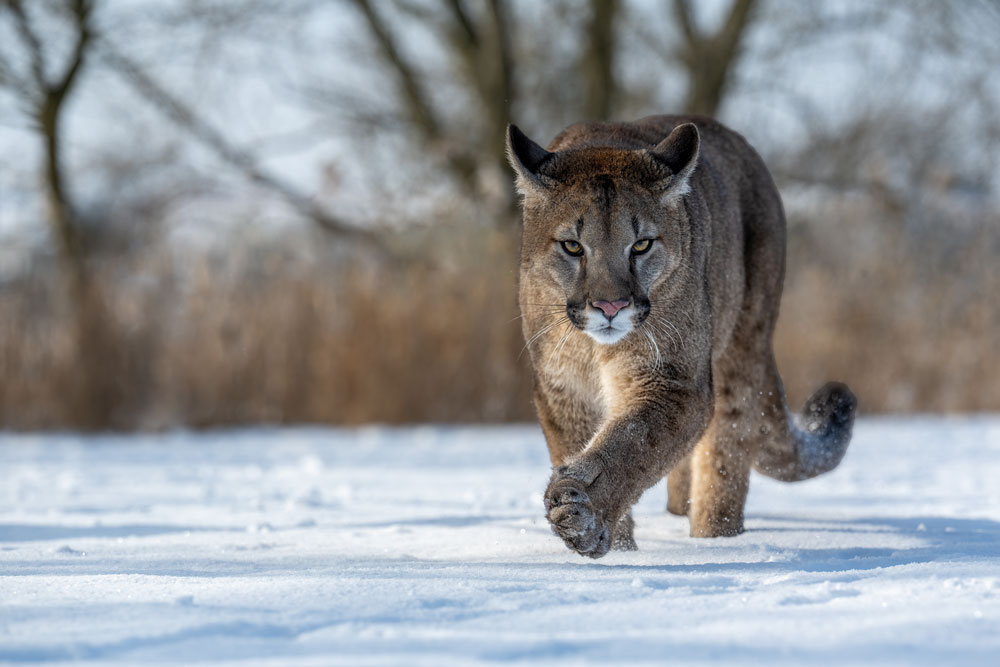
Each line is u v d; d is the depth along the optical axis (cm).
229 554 812
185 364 2536
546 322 879
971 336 2853
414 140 4016
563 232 852
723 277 950
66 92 3256
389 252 3281
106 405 2488
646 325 845
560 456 905
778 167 3878
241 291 2584
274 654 460
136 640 481
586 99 3828
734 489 970
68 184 3378
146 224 3588
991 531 935
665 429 833
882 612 532
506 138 895
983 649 464
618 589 596
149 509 1216
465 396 2588
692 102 3816
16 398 2470
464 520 1033
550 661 447
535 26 4128
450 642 474
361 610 542
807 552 807
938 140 3809
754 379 994
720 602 559
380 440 2259
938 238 3209
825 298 2802
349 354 2547
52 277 2603
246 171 3775
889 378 2783
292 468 1744
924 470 1628
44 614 529
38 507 1250
